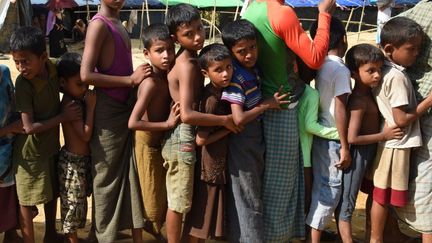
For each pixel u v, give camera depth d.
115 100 3.62
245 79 3.41
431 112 3.67
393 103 3.58
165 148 3.52
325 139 3.76
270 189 3.64
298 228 3.83
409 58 3.62
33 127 3.51
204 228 3.55
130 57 3.75
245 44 3.33
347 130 3.70
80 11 23.22
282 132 3.59
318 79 3.76
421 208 3.75
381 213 3.80
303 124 3.78
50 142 3.67
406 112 3.57
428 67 3.73
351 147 3.78
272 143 3.61
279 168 3.62
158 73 3.55
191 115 3.32
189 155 3.45
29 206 3.71
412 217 3.80
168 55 3.43
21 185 3.65
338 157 3.75
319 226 3.78
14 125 3.56
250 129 3.52
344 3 25.97
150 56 3.47
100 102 3.62
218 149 3.48
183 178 3.47
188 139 3.45
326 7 3.59
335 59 3.72
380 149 3.75
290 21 3.40
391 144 3.67
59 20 19.06
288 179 3.64
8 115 3.72
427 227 3.75
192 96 3.36
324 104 3.74
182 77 3.35
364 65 3.60
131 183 3.71
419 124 3.70
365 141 3.68
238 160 3.51
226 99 3.37
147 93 3.44
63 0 21.80
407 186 3.73
